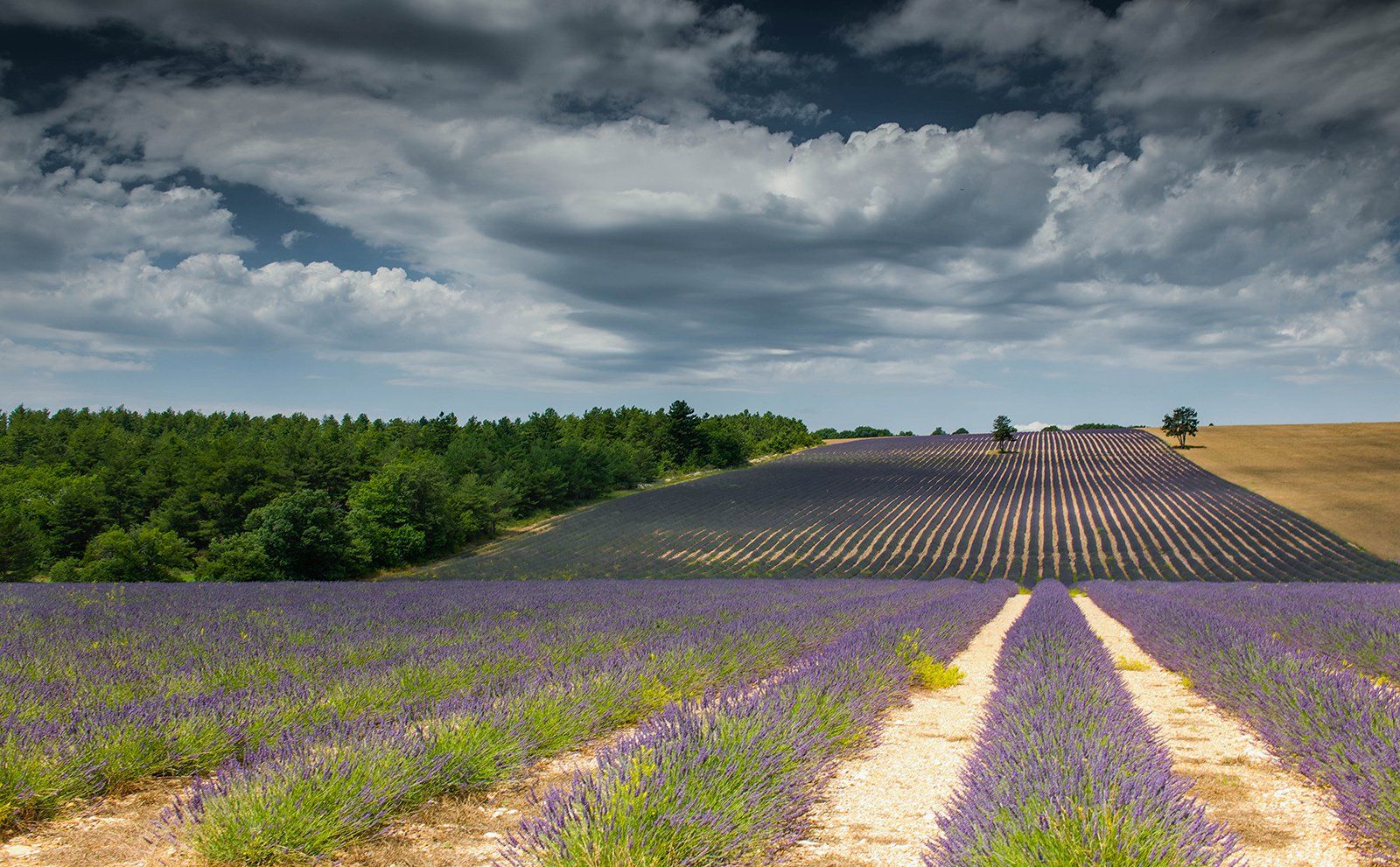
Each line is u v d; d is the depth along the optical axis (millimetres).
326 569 49562
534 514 77000
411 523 57688
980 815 3777
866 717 7109
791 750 5316
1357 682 7102
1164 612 15367
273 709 6523
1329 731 5785
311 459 73125
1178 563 48938
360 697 7160
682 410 111562
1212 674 8945
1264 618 15477
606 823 3736
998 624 20281
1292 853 4277
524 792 5465
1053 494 75812
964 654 14070
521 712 6277
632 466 95250
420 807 5047
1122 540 56281
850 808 5148
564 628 13188
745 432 141250
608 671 8000
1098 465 90375
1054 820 3561
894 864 4098
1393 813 4215
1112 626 19734
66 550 58406
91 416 127812
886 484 85312
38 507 59344
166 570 48312
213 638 11562
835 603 20766
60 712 6238
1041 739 5133
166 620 14172
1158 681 11102
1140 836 3514
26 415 124875
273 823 4086
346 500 68500
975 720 8109
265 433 122812
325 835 4141
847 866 4074
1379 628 11648
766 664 10719
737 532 63031
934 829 4664
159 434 126562
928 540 58844
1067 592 29578
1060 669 8023
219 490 61656
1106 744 5051
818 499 77500
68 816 4793
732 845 3990
